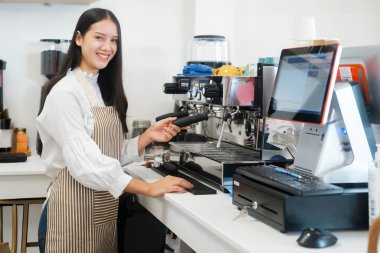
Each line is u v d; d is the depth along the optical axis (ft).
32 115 10.68
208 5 10.97
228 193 6.40
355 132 5.23
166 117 7.69
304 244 4.25
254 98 6.81
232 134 7.57
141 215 8.12
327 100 4.85
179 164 8.05
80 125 6.42
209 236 5.26
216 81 7.13
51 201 6.71
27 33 10.52
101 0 10.80
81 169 6.21
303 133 5.62
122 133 7.37
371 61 5.40
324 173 5.21
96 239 6.81
